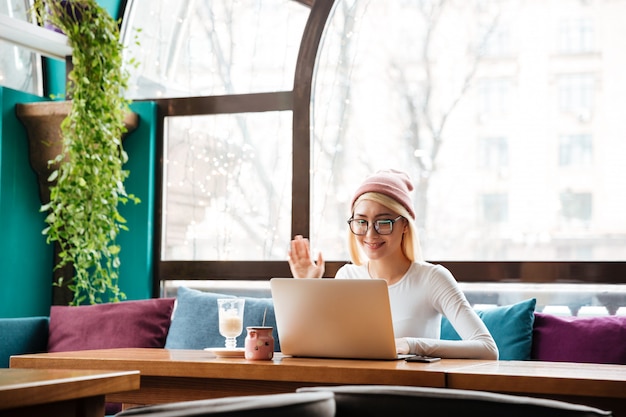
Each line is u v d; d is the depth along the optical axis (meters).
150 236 4.50
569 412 1.35
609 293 3.82
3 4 4.57
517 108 4.04
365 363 2.34
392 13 4.28
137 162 4.53
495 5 4.11
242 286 4.44
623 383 1.89
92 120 4.27
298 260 3.21
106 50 4.36
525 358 3.34
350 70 4.32
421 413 1.39
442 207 4.13
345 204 4.29
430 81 4.20
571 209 3.93
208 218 4.52
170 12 4.70
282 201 4.41
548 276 3.84
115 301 4.40
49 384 1.67
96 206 4.28
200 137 4.57
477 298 4.02
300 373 2.22
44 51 4.57
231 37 4.57
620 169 3.87
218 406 1.26
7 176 4.34
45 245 4.57
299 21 4.46
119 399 2.48
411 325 3.01
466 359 2.61
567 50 3.98
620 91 3.89
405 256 3.13
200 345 3.79
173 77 4.66
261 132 4.47
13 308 4.35
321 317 2.50
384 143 4.25
